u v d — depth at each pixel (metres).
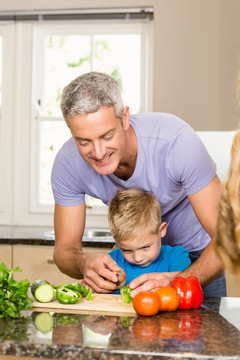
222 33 3.33
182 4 3.37
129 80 3.65
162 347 1.10
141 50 3.59
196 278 1.51
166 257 1.97
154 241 1.84
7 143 3.73
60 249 1.98
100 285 1.66
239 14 3.32
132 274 1.95
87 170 1.90
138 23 3.58
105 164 1.55
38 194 3.72
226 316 1.38
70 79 3.71
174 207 2.03
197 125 3.36
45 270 3.03
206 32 3.35
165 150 1.77
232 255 0.71
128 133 1.75
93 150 1.52
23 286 1.37
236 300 1.58
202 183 1.75
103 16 3.54
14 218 3.72
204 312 1.42
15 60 3.71
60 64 3.71
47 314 1.40
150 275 1.59
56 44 3.71
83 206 2.04
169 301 1.40
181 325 1.28
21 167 3.73
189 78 3.37
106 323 1.30
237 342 1.14
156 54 3.39
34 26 3.69
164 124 1.81
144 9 3.48
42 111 3.73
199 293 1.46
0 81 3.74
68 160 1.90
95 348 1.10
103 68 3.67
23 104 3.72
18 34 3.69
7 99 3.72
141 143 1.79
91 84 1.48
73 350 1.10
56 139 3.74
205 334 1.20
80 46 3.68
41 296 1.48
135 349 1.09
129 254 1.87
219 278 2.03
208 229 1.78
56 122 3.72
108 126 1.48
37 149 3.72
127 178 1.88
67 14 3.57
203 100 3.35
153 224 1.82
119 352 1.08
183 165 1.75
